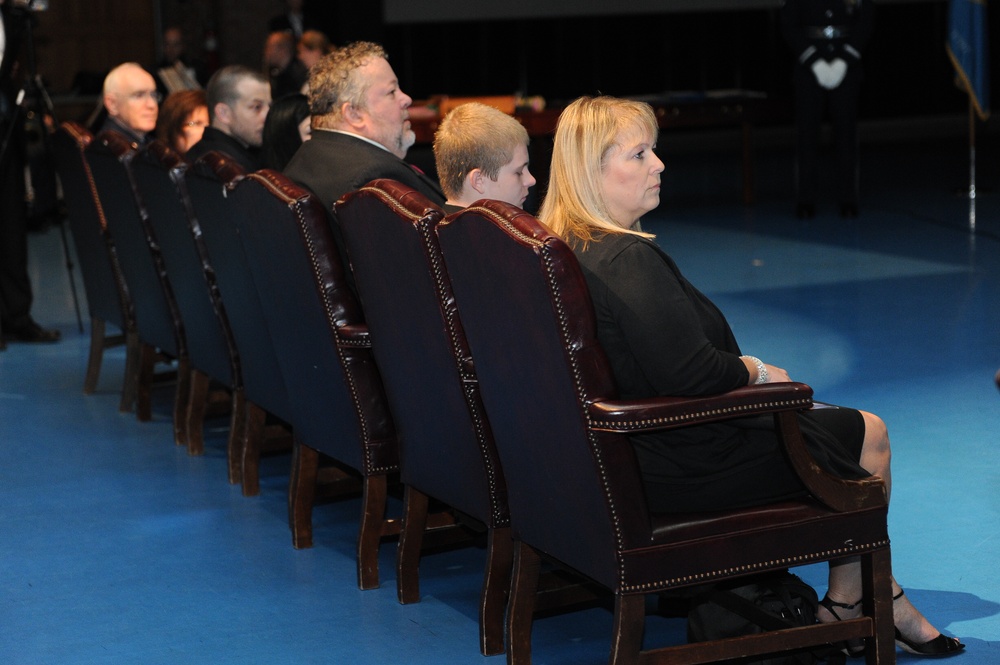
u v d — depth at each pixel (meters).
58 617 3.08
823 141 14.12
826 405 2.63
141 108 5.39
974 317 5.77
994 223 8.40
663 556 2.28
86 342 6.28
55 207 9.76
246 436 3.93
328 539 3.58
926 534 3.32
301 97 4.36
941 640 2.66
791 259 7.47
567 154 2.45
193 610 3.10
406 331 2.78
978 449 3.96
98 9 14.41
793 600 2.53
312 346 3.19
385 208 2.67
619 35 14.76
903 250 7.59
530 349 2.30
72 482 4.15
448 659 2.78
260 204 3.20
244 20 13.90
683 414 2.21
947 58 15.49
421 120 8.61
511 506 2.60
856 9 8.72
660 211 9.77
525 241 2.20
